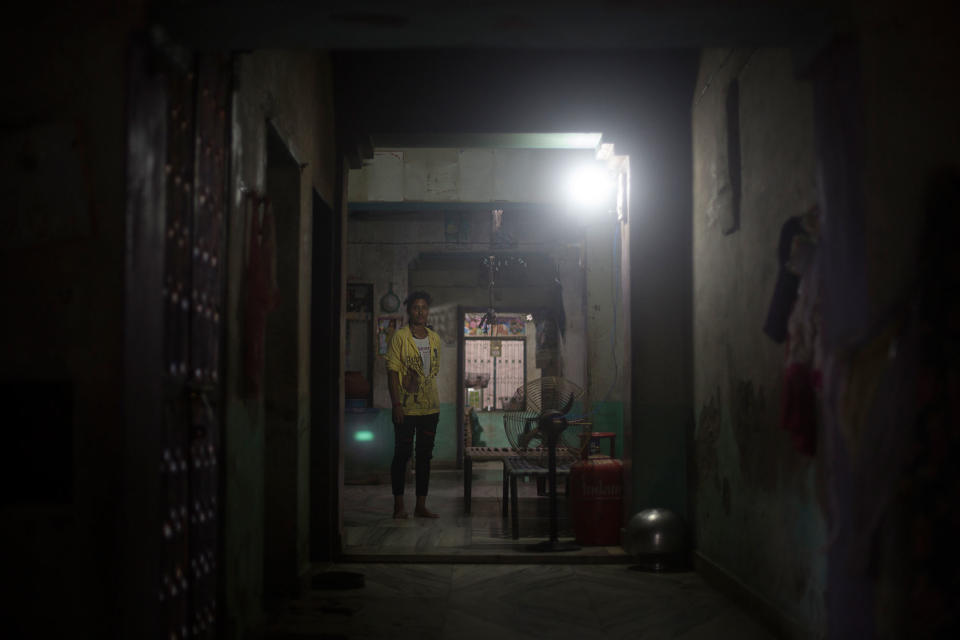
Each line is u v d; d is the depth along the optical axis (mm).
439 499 8359
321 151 5168
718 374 4762
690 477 5406
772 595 3824
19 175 2236
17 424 2223
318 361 5438
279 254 4430
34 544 2182
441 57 5621
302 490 4594
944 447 2119
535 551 5535
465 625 3916
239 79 3232
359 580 4691
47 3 2264
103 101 2246
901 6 2301
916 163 2242
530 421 6168
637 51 5574
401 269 11031
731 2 2379
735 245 4430
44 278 2217
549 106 5598
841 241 2451
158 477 2385
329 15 2404
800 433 3139
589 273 9211
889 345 2260
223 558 3062
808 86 3350
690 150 5512
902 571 2182
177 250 2635
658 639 3705
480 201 8102
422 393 6941
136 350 2256
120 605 2178
